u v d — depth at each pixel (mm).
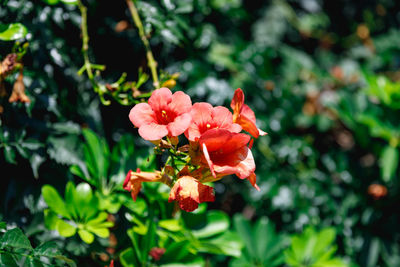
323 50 1557
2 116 818
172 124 701
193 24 1019
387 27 1622
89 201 801
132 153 860
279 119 1156
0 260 727
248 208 1145
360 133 1176
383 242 1112
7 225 798
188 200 697
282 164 1145
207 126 716
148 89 951
